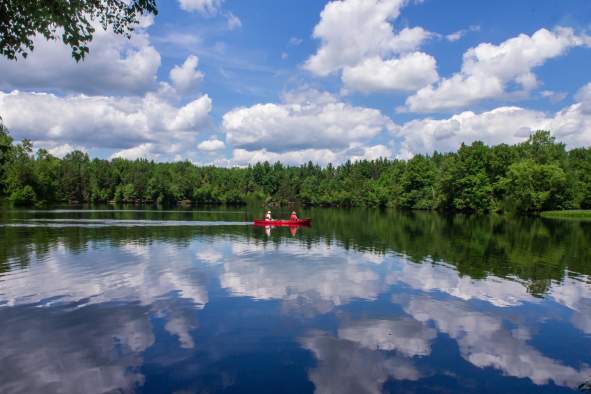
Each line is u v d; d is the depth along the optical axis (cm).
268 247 2936
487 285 1792
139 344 1120
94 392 870
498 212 7956
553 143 8431
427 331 1238
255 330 1230
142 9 884
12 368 977
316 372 968
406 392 886
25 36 820
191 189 12719
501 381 941
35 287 1694
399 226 4841
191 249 2778
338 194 12744
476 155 8181
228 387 896
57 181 11325
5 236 3394
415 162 10050
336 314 1384
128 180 12738
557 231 4209
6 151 976
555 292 1681
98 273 1973
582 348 1128
